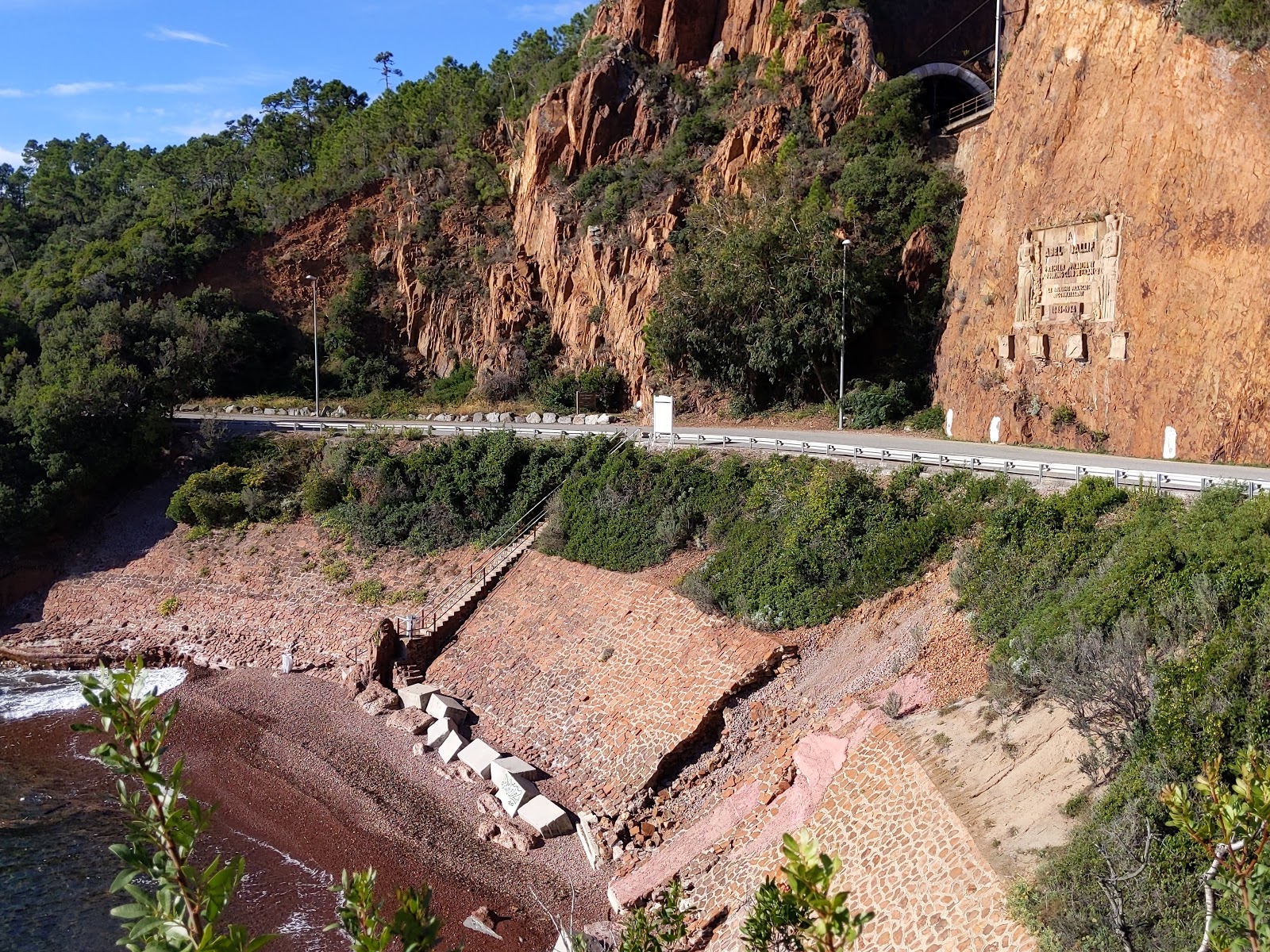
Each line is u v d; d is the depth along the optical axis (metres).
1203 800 11.77
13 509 41.62
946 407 39.25
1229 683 13.80
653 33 60.69
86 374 46.94
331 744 27.95
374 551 39.41
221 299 62.69
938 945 13.73
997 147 38.28
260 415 55.69
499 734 27.45
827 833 17.36
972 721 17.58
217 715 30.41
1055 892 12.87
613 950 17.45
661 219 53.16
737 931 16.36
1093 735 15.08
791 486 29.73
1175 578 16.50
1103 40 32.72
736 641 25.12
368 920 6.73
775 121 52.41
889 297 44.56
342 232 67.81
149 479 46.75
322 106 92.69
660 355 48.44
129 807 6.16
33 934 19.61
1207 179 27.86
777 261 44.09
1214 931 7.80
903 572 24.28
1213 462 26.67
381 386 61.88
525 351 58.47
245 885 20.89
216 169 83.50
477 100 70.38
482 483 39.44
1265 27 27.27
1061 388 32.78
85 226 82.00
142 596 40.19
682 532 31.25
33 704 32.22
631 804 22.30
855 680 21.52
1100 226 31.33
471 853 22.05
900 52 58.66
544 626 31.02
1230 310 26.78
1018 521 22.42
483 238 64.94
